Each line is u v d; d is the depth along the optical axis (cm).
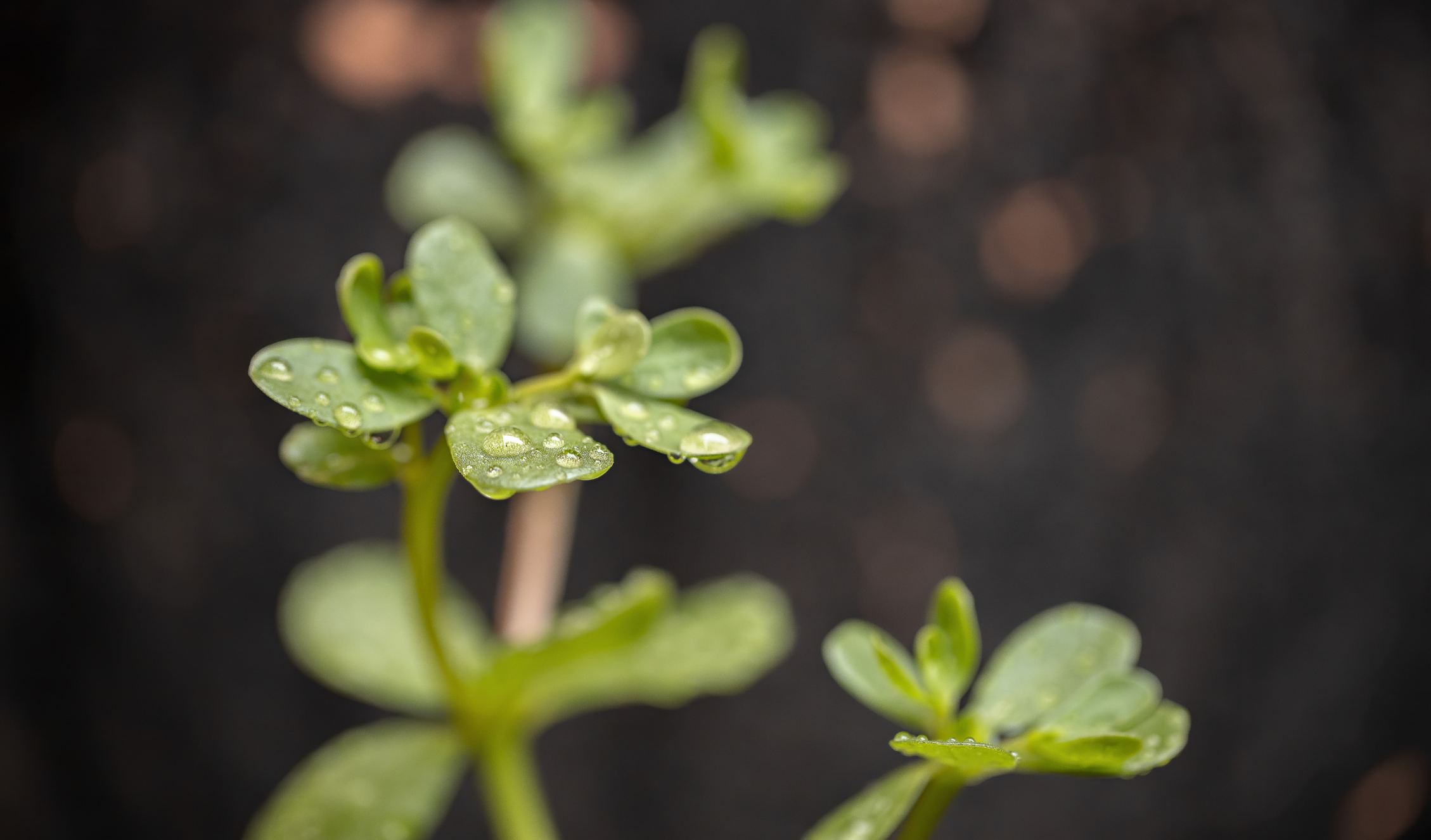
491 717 35
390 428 30
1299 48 67
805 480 74
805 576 74
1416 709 76
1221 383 71
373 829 35
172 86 67
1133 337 72
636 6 70
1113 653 31
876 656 31
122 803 72
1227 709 74
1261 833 75
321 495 71
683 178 47
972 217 72
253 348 70
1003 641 74
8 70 65
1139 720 30
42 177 67
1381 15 67
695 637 37
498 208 49
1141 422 72
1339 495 72
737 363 30
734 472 74
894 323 73
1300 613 73
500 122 47
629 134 71
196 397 70
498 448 29
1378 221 69
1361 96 68
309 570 40
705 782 75
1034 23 69
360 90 69
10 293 68
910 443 74
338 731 73
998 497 74
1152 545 73
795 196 45
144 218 68
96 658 71
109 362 69
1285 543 73
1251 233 70
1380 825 77
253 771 73
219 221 68
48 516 70
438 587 33
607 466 29
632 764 75
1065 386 73
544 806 75
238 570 71
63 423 69
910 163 72
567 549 73
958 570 74
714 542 74
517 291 46
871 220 72
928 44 70
